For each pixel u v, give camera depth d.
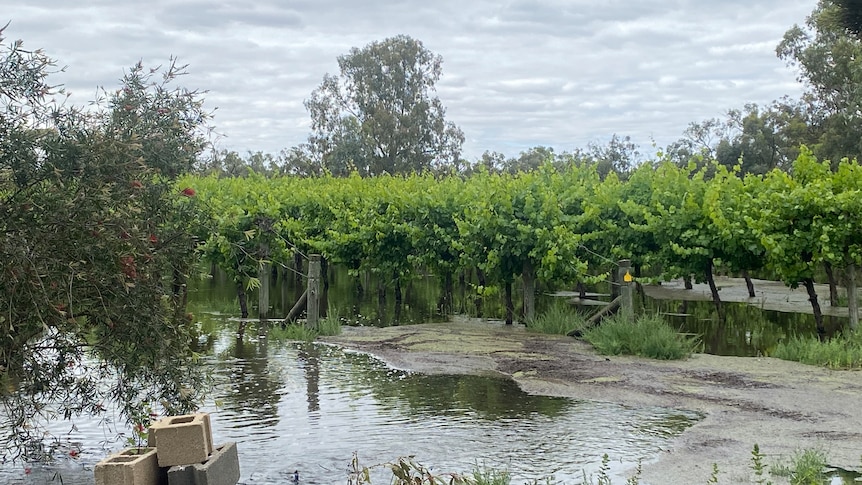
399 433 10.34
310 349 17.34
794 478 7.88
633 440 9.94
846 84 53.50
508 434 10.26
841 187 19.02
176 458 6.78
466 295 28.89
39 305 7.26
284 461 9.15
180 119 9.33
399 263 25.31
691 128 66.94
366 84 79.38
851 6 15.29
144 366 8.91
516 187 22.59
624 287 18.50
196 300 27.98
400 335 19.31
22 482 8.37
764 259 20.59
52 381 8.84
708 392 12.67
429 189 26.61
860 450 9.37
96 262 7.70
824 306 26.23
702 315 24.00
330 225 27.77
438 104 80.69
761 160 59.19
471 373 14.57
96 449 9.63
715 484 8.09
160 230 9.00
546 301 28.34
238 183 33.56
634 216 23.34
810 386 13.05
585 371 14.55
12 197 7.56
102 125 8.54
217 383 13.55
